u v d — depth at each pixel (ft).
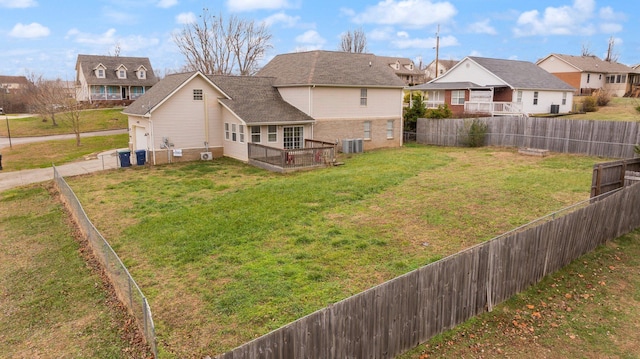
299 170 73.15
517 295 28.35
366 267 32.01
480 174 64.03
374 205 48.80
